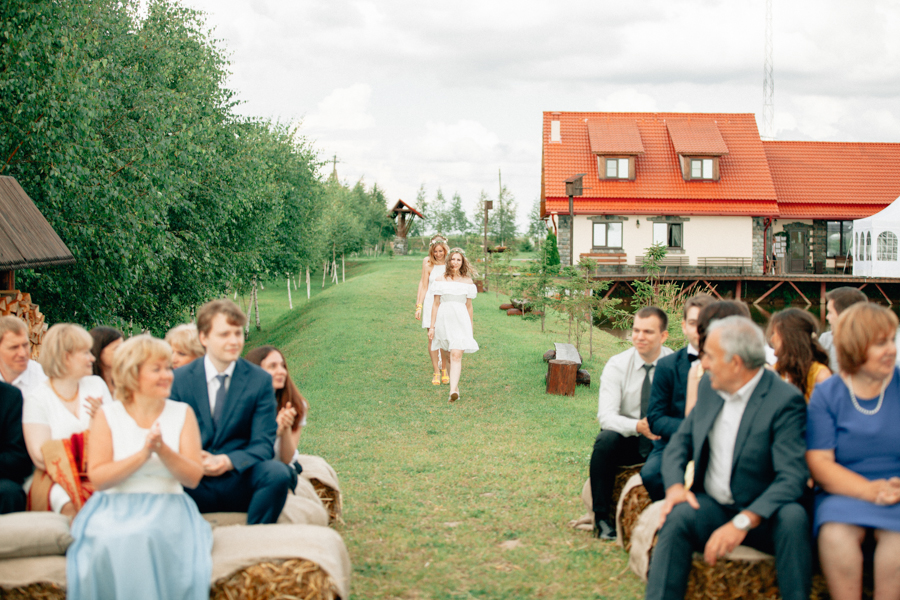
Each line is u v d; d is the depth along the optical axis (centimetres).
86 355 420
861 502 342
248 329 3088
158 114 1460
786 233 4122
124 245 1314
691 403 436
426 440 805
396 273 3375
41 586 325
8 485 391
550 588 408
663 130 4116
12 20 1062
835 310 484
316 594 330
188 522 341
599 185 3881
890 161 4288
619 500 468
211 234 1891
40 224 1024
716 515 363
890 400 356
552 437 811
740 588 354
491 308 2006
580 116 4169
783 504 344
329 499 504
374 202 7462
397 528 512
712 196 3866
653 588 355
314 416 928
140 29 1722
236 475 402
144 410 347
